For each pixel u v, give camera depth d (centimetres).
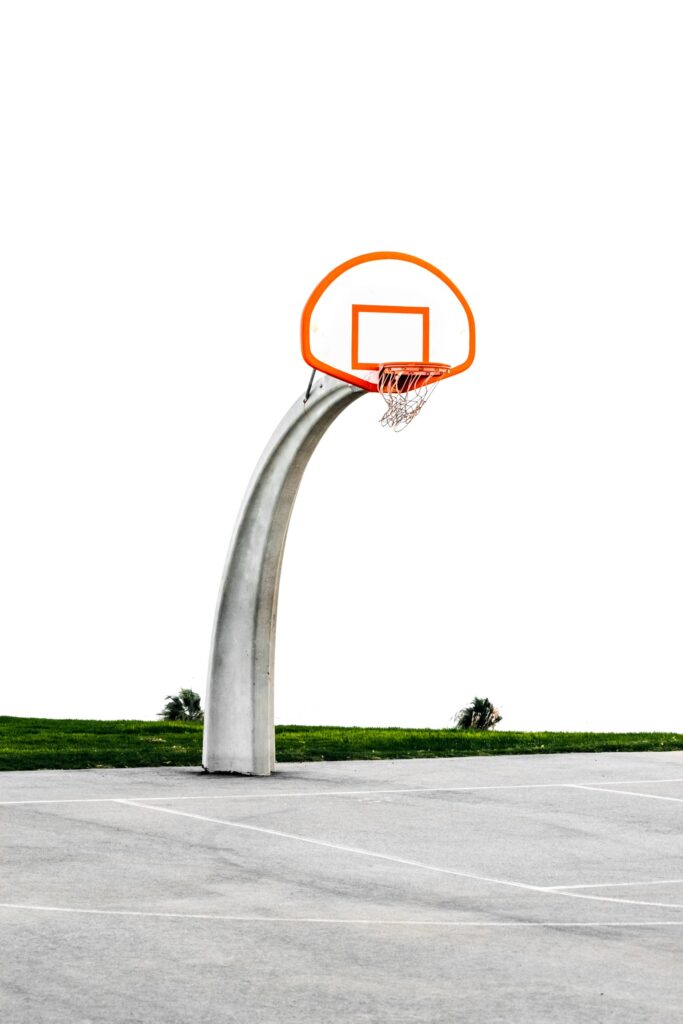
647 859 1216
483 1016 701
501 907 1002
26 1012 694
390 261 1741
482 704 2880
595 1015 706
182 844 1239
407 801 1538
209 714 1789
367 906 991
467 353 1769
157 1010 704
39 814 1402
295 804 1505
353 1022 688
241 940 862
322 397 1691
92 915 930
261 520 1745
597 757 2031
